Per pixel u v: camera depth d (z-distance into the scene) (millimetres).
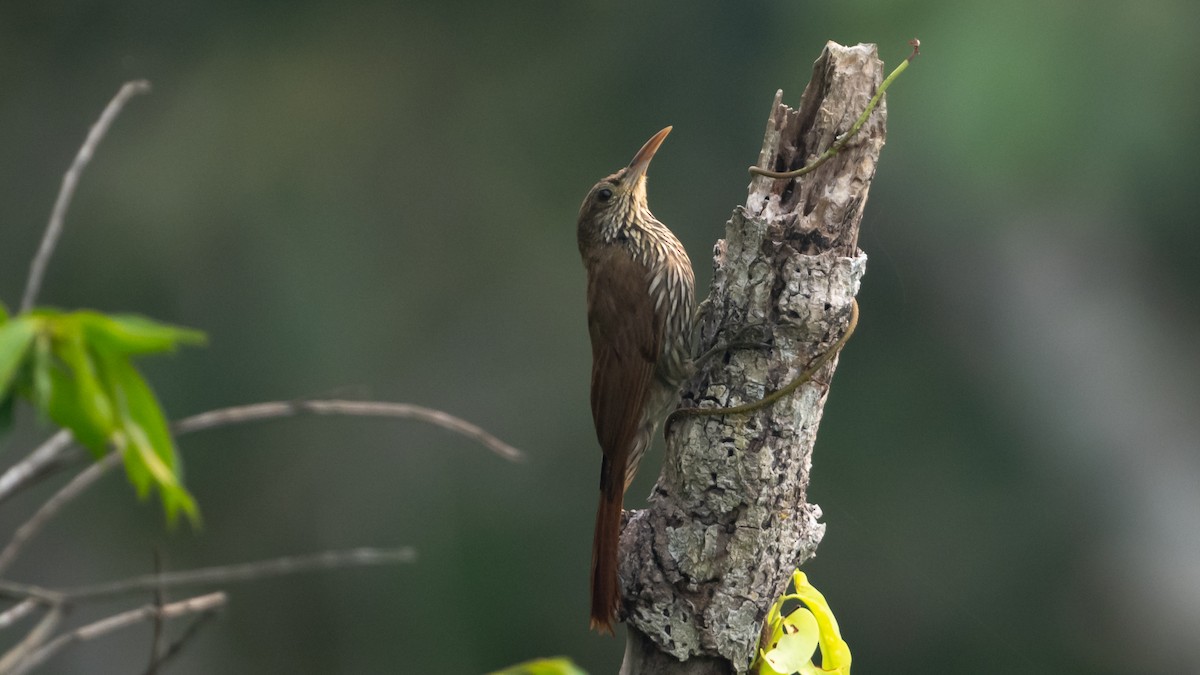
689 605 4418
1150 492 12828
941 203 12820
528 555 13938
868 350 13258
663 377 5852
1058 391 12938
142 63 15453
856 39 12570
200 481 14141
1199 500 12797
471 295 14930
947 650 12773
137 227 14781
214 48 15594
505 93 15461
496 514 14102
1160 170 11844
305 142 15211
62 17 15383
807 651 4395
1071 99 11562
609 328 5809
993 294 13031
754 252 4375
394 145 15305
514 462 14211
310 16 15727
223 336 14547
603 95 15055
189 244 14758
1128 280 12984
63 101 15258
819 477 13141
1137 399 12984
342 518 14188
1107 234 12703
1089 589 12781
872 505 13055
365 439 14461
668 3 14805
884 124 4344
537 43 15562
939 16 11852
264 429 14367
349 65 15586
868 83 4344
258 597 14031
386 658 13734
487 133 15344
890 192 12898
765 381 4375
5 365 2439
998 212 12727
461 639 13773
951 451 13125
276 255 14797
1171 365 13023
